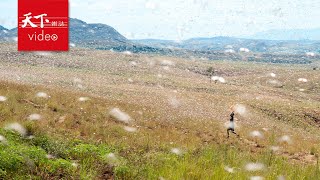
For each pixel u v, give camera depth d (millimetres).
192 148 18938
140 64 166000
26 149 11711
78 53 172125
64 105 25859
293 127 52062
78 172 11391
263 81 188500
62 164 11539
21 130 14984
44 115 20984
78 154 13508
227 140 25391
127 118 25375
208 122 32719
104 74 108688
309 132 50844
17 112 20109
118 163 12992
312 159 22391
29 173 10547
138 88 70375
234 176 13422
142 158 14852
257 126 39656
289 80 187500
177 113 35844
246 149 22922
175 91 72250
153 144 18609
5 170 10195
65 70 105875
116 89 61188
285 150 24109
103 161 13094
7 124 15594
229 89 97562
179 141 21438
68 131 18484
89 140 16812
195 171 13125
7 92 25094
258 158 17984
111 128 21203
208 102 57750
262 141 27109
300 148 25562
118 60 172000
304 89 167750
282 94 117938
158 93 61125
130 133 20766
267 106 62594
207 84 109375
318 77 187000
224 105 56781
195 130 27062
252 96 85562
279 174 14672
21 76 65812
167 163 14141
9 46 147625
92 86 62625
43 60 121375
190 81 116625
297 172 15180
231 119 27578
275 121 52531
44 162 11336
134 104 36344
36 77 68312
